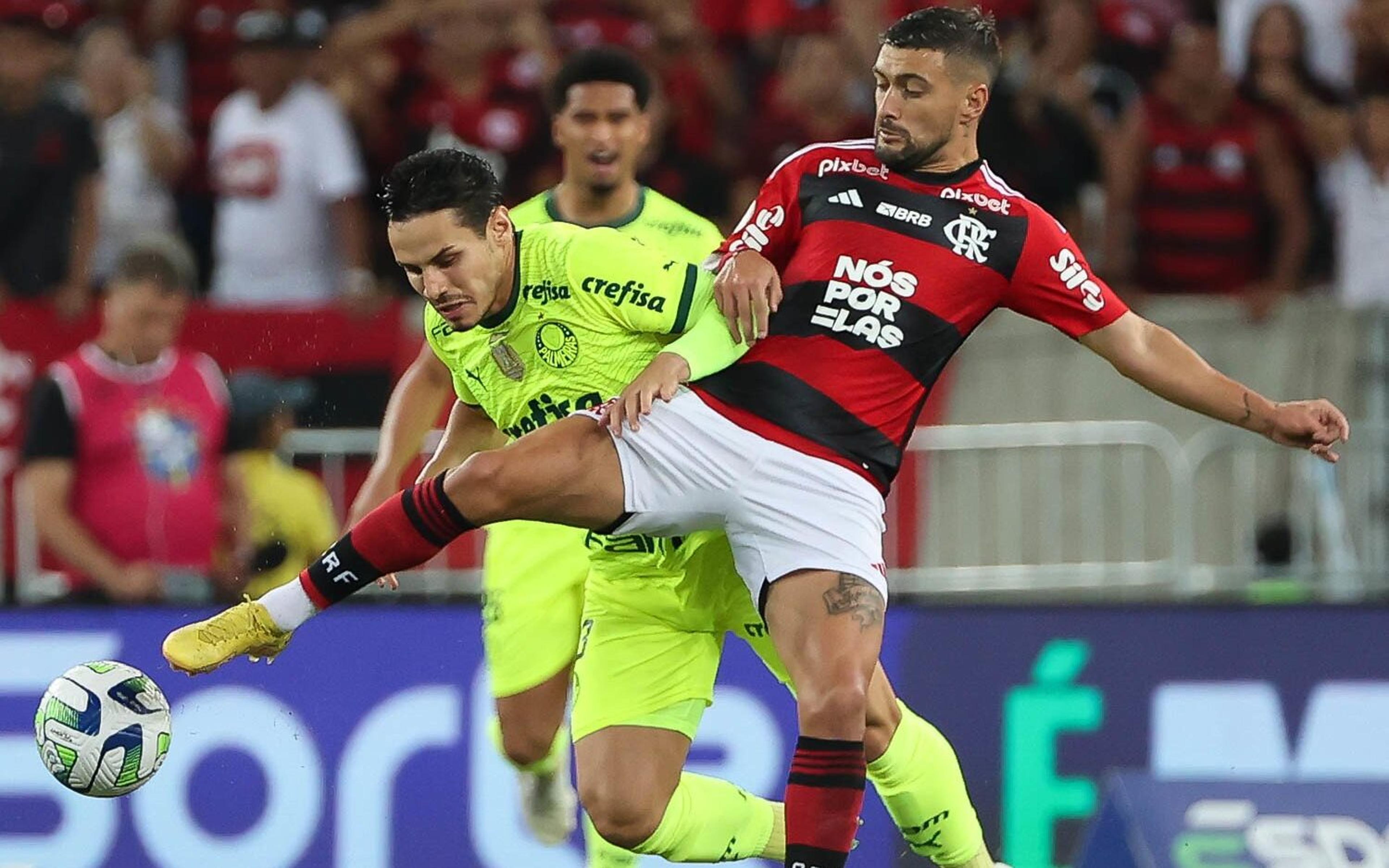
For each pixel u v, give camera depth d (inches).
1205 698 948.6
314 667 957.2
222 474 1044.5
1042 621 955.3
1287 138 1267.2
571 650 837.8
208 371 1054.4
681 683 741.3
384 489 826.2
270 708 954.7
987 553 1051.3
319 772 951.0
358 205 1274.6
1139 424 1055.6
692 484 652.7
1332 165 1273.4
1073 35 1327.5
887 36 672.4
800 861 625.9
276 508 1044.5
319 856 948.0
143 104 1279.5
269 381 1056.2
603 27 1309.1
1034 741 947.3
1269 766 945.5
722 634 759.1
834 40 1290.6
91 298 1182.9
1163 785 842.8
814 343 660.1
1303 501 1061.8
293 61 1255.5
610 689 738.8
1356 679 948.0
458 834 946.1
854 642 639.8
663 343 683.4
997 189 677.9
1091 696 949.8
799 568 648.4
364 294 1190.3
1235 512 1061.1
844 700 630.5
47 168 1240.2
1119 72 1368.1
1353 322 1124.5
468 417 764.6
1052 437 1055.6
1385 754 943.7
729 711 946.1
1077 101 1298.0
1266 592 1035.9
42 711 671.8
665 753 733.3
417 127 1291.8
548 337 682.8
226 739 954.7
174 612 966.4
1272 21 1280.8
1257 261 1262.3
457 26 1289.4
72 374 1028.5
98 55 1272.1
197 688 955.3
